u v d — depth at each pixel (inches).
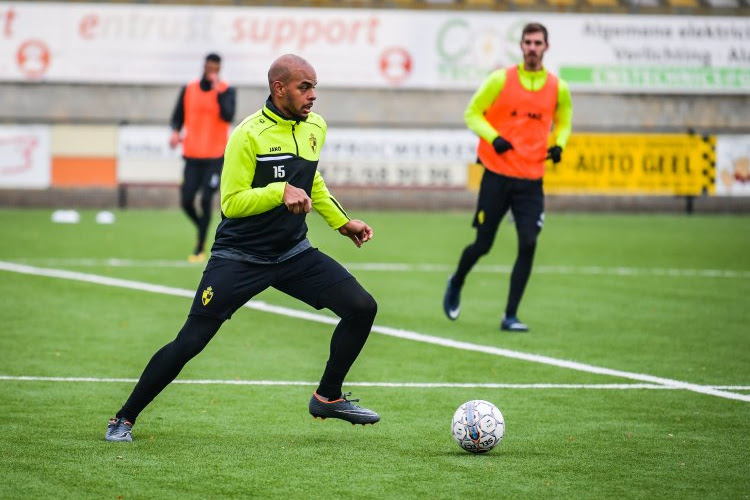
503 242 1646.2
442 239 1664.6
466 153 2192.4
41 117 2311.8
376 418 554.9
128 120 2326.5
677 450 535.2
